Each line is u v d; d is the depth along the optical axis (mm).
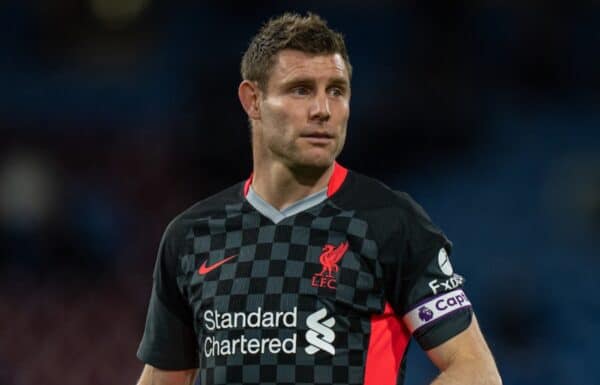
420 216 10523
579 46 48344
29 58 48188
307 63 10320
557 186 44062
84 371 35344
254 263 10461
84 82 47219
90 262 38938
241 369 10078
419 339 10266
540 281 39156
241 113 44906
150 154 43656
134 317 36906
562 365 35906
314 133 10273
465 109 46438
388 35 49125
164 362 11633
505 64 48094
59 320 36500
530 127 46312
